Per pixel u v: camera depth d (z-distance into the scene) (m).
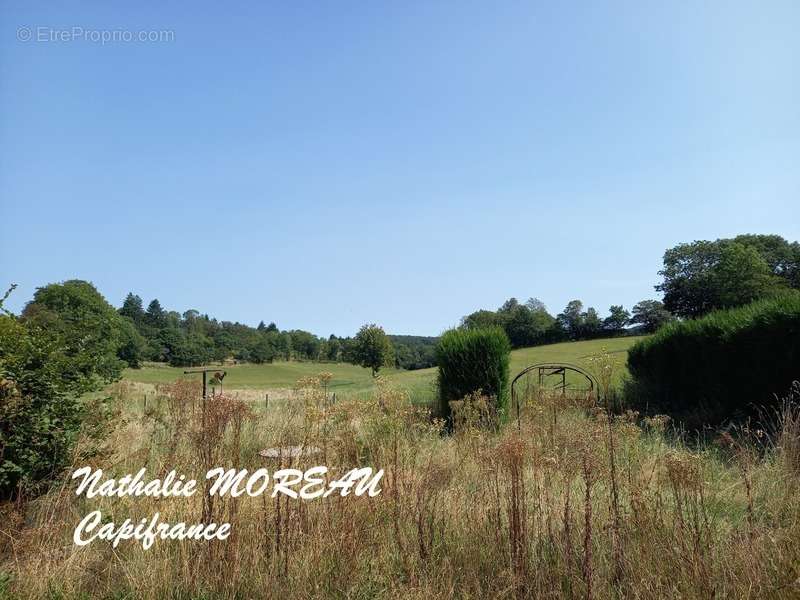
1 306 5.30
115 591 3.64
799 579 3.02
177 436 6.00
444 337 11.95
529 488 4.43
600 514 4.07
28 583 3.63
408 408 5.92
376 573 3.70
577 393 12.10
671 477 3.65
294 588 3.52
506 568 3.55
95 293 34.84
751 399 9.01
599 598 3.20
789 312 8.16
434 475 4.76
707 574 3.13
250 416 4.70
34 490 4.92
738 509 4.46
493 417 9.22
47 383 5.11
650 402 12.40
